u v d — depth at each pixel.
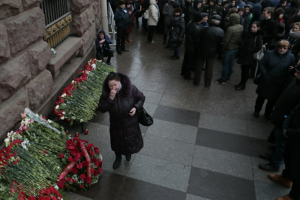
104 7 7.66
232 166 3.90
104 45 6.50
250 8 7.46
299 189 3.07
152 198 3.28
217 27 5.71
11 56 3.06
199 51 5.97
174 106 5.43
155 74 6.86
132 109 3.19
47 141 3.21
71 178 3.22
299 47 5.72
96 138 4.32
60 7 4.80
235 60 8.18
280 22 6.88
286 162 3.38
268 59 4.62
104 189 3.38
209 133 4.63
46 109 4.08
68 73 4.87
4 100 2.99
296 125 3.03
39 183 2.74
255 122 5.04
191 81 6.60
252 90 6.31
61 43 4.92
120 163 3.81
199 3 8.69
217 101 5.73
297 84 3.41
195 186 3.50
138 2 11.12
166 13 8.64
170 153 4.08
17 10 3.09
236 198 3.36
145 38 9.82
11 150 2.80
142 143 3.62
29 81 3.48
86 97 4.48
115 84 2.95
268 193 3.46
